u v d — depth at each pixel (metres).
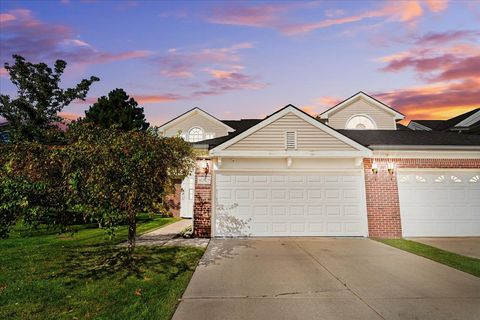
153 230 11.44
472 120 17.02
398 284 5.04
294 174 10.10
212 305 4.13
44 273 5.57
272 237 9.71
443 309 3.98
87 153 4.98
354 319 3.68
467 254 7.34
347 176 10.11
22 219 4.85
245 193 9.98
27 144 5.03
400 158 10.11
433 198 9.96
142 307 4.00
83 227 11.83
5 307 3.98
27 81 16.42
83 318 3.65
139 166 5.26
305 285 5.00
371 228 9.77
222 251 7.65
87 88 18.16
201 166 9.91
